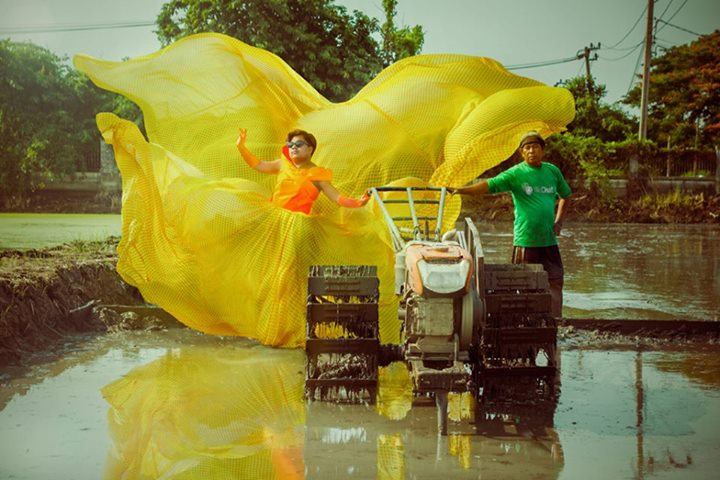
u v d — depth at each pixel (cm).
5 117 2750
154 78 715
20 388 547
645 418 488
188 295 688
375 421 483
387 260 680
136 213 682
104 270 882
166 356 651
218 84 720
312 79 2434
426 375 464
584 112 3884
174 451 424
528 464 405
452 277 487
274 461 411
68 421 474
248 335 691
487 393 546
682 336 734
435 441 445
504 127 705
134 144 675
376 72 2598
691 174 2780
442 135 734
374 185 740
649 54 3166
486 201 2564
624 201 2625
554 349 563
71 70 3061
